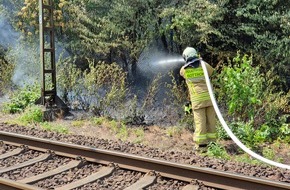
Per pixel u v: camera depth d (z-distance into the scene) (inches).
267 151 300.5
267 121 356.2
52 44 416.2
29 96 429.4
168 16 515.8
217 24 496.4
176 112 393.4
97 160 244.7
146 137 337.1
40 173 232.7
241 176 200.4
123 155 235.0
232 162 255.0
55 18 552.1
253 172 232.1
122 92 405.7
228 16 494.0
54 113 394.9
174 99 423.2
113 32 542.6
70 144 255.3
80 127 361.7
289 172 237.8
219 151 285.1
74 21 564.7
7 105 422.0
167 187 211.3
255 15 463.8
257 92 350.6
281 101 369.1
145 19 532.4
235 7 488.4
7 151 269.9
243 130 328.2
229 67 369.7
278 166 246.5
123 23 546.9
